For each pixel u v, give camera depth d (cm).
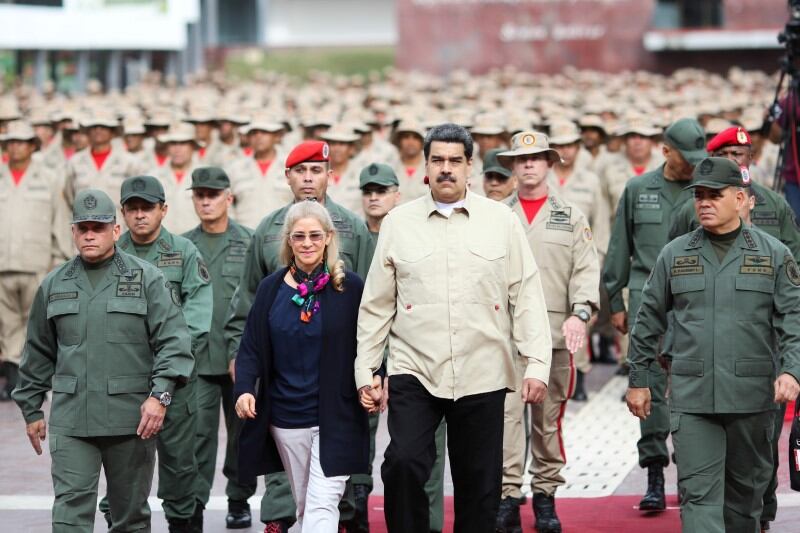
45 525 1096
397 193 1224
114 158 1836
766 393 877
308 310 872
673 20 4288
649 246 1145
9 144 1677
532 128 2022
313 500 866
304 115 2316
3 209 1678
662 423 1104
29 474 1273
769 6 4247
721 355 873
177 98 3006
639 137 1778
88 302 889
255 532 1079
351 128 1852
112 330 888
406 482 848
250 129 1728
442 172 855
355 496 1034
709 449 878
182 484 1009
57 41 3625
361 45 4984
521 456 1045
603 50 4316
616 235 1168
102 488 1222
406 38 4384
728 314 875
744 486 901
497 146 1808
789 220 1058
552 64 4334
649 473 1117
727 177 868
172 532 1017
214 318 1123
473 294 857
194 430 1012
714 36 4256
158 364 891
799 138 1354
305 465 888
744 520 909
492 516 864
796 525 1052
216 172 1145
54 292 893
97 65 3803
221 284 1142
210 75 3809
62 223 1719
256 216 1722
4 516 1123
